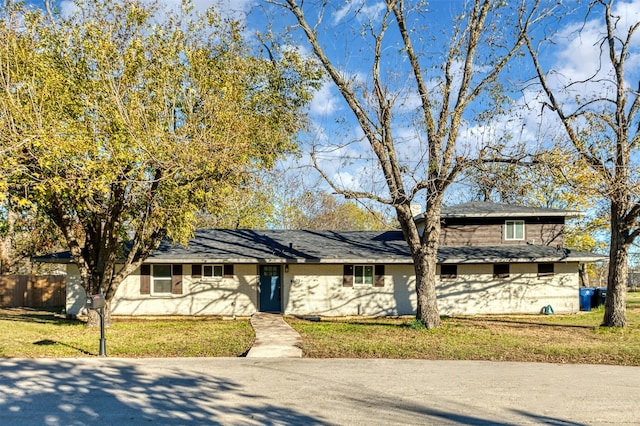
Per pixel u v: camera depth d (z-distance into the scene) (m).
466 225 24.28
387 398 7.78
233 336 15.02
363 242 25.08
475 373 9.72
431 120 15.20
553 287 23.27
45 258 21.33
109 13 15.15
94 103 14.34
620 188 16.09
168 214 15.11
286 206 45.28
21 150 13.32
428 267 16.44
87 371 9.55
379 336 14.72
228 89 15.45
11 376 9.09
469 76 15.08
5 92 13.39
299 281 22.66
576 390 8.44
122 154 13.70
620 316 17.50
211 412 6.96
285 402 7.49
